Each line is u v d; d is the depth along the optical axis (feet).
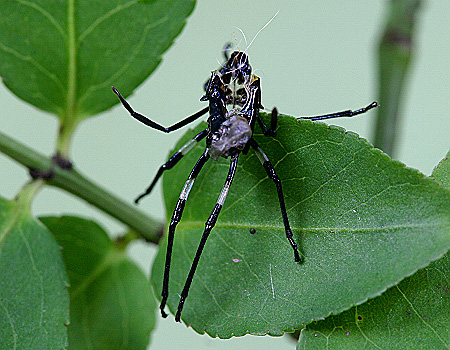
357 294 0.77
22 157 0.84
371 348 0.77
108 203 0.86
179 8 0.83
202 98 0.83
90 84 0.84
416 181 0.77
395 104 0.87
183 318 0.80
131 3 0.82
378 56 0.87
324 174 0.78
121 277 0.86
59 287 0.81
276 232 0.79
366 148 0.77
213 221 0.80
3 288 0.80
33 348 0.80
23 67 0.83
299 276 0.78
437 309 0.77
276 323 0.78
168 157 0.82
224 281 0.80
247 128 0.79
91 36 0.83
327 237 0.78
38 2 0.82
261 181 0.80
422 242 0.76
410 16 0.87
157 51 0.84
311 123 0.78
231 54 0.82
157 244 0.87
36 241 0.81
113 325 0.86
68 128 0.85
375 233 0.77
